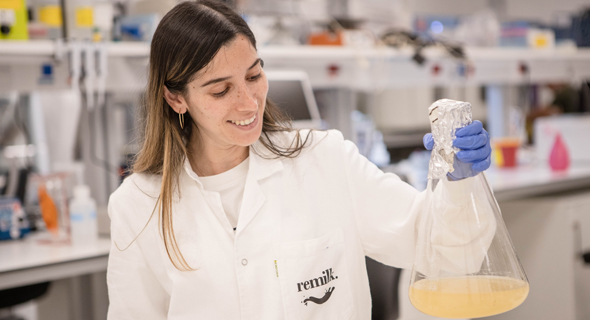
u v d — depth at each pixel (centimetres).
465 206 92
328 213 118
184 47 102
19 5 238
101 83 261
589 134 368
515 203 312
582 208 301
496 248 92
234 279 112
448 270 92
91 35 254
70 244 227
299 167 120
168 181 113
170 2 273
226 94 104
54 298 277
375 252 123
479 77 402
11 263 196
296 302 112
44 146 355
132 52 259
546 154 384
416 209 113
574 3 463
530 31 387
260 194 115
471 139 89
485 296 89
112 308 118
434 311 93
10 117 332
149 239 117
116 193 121
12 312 378
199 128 117
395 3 377
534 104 499
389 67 362
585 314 302
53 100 357
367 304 123
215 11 104
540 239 303
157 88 110
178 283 113
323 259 115
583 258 295
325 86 348
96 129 277
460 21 444
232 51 101
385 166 346
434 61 377
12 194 287
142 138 127
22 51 231
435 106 93
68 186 288
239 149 119
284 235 114
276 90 270
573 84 468
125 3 291
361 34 328
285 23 318
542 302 303
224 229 115
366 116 485
